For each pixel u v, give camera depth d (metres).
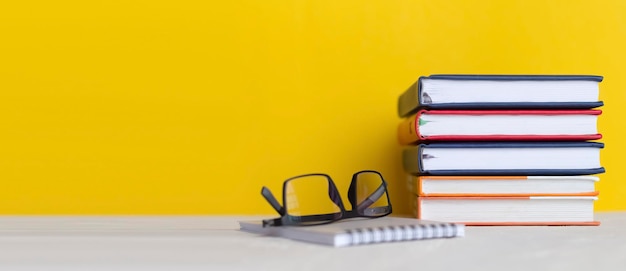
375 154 1.34
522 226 1.03
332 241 0.77
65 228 1.03
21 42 1.33
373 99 1.35
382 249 0.75
